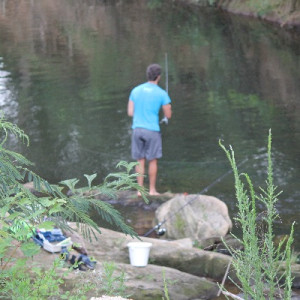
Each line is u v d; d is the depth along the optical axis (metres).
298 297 9.52
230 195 15.02
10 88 26.67
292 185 15.33
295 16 44.03
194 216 12.70
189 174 16.59
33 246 5.50
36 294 6.09
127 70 30.62
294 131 20.12
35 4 64.19
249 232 4.53
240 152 18.17
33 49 37.41
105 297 5.44
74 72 30.19
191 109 23.34
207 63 32.44
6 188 5.58
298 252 11.33
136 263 9.77
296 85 26.80
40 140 19.36
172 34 42.69
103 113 22.62
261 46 36.94
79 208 5.74
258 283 4.44
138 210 14.19
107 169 16.92
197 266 10.59
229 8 52.69
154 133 15.23
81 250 9.80
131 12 56.81
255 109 23.09
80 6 62.62
